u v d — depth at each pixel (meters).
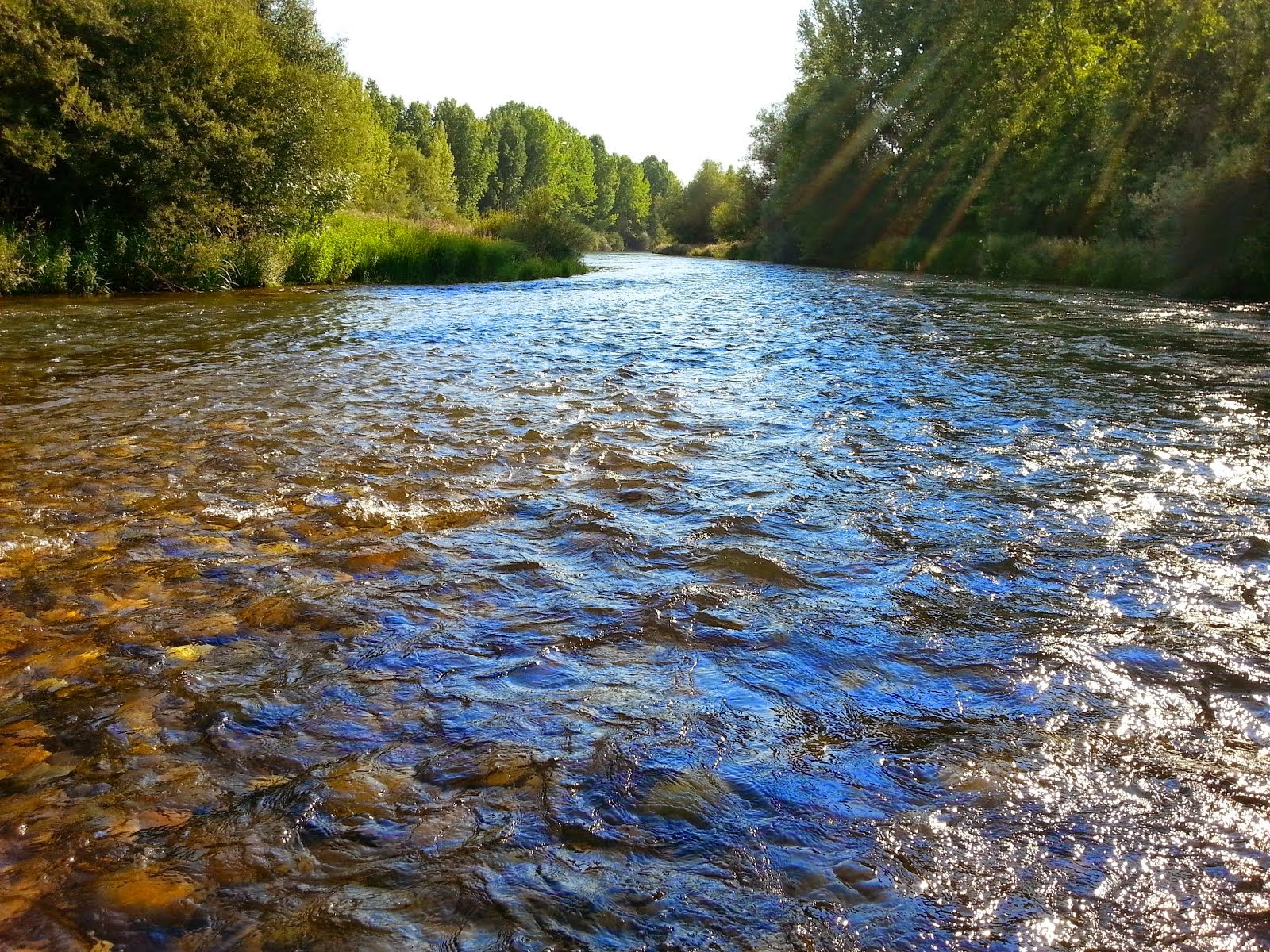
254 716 2.76
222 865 2.09
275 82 22.58
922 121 38.09
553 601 3.64
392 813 2.29
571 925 1.91
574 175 106.12
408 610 3.54
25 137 17.95
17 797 2.35
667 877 2.05
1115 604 3.60
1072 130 29.48
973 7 34.91
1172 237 20.36
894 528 4.53
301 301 18.28
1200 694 2.89
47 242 18.28
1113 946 1.85
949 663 3.12
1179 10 26.92
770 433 6.60
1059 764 2.51
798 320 14.66
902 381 8.76
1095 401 7.71
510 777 2.44
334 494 5.03
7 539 4.27
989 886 2.02
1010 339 11.91
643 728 2.70
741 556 4.13
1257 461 5.71
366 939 1.86
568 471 5.56
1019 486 5.25
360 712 2.79
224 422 6.84
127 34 19.55
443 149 71.62
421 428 6.69
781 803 2.33
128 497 4.96
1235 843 2.17
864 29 40.91
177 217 20.30
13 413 7.12
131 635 3.30
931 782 2.42
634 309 16.94
